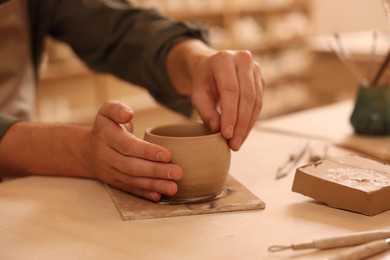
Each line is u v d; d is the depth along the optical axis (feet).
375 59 6.67
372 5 6.14
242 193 2.45
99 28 4.42
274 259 1.85
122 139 2.42
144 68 4.12
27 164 2.91
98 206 2.41
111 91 11.26
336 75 7.37
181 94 4.06
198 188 2.35
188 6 11.59
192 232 2.09
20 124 3.00
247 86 2.56
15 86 4.18
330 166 2.51
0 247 2.00
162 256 1.89
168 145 2.32
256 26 13.62
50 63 9.46
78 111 10.40
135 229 2.13
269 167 2.94
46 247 1.99
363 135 3.62
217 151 2.34
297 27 14.46
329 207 2.33
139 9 4.39
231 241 2.00
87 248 1.97
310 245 1.90
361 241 1.93
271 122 4.03
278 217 2.23
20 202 2.49
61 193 2.60
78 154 2.78
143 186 2.36
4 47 4.14
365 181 2.33
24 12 4.26
